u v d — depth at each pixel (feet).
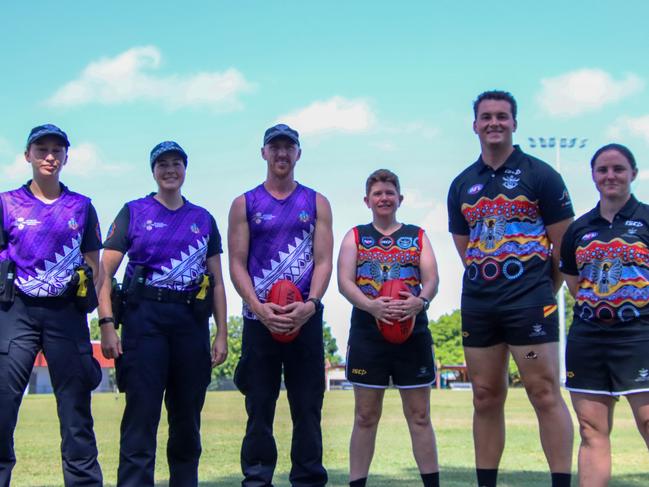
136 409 17.65
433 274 20.11
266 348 18.56
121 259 18.56
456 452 30.30
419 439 19.57
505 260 17.81
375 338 19.69
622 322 16.65
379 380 19.67
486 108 18.16
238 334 212.64
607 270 16.83
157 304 17.95
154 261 18.16
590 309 16.98
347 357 20.33
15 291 17.12
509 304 17.70
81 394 17.38
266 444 18.48
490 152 18.39
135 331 17.87
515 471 24.64
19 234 17.34
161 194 18.89
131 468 17.54
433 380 19.86
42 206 17.63
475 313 18.19
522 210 17.89
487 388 18.31
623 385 16.58
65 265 17.48
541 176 17.92
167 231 18.38
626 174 16.83
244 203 19.13
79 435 17.20
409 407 19.69
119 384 18.08
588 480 16.81
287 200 19.16
